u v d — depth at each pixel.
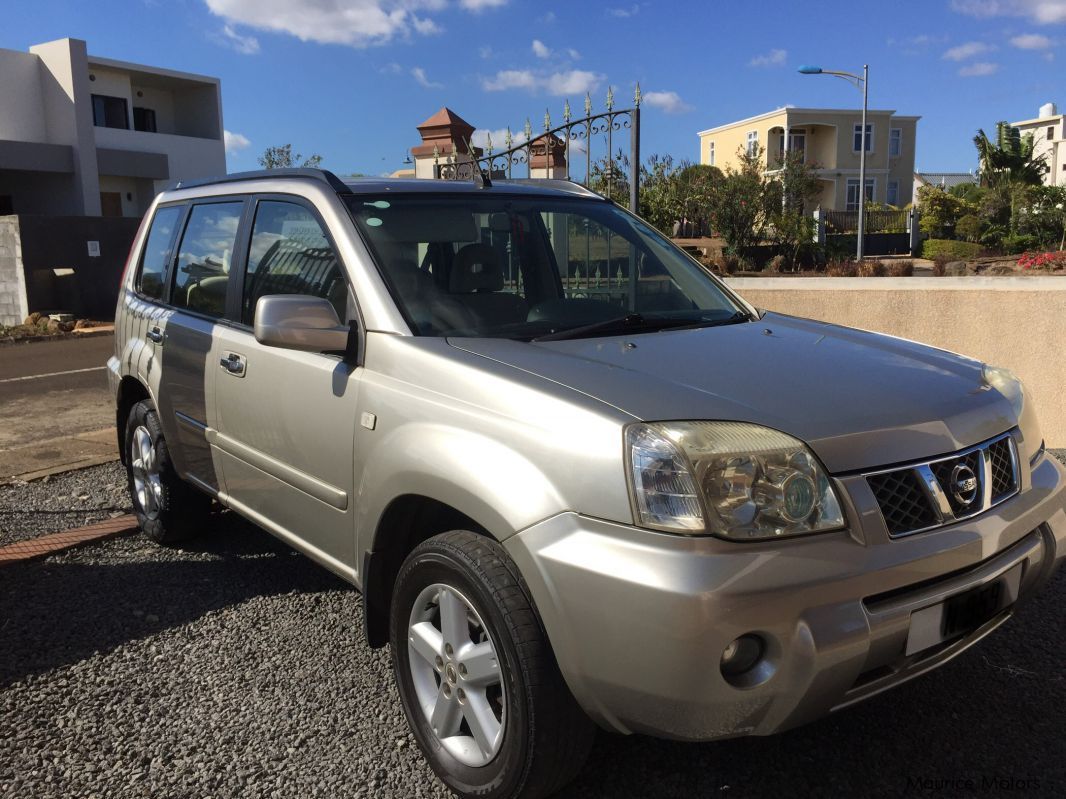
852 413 2.25
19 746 2.80
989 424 2.46
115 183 32.38
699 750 2.71
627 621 1.98
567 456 2.14
